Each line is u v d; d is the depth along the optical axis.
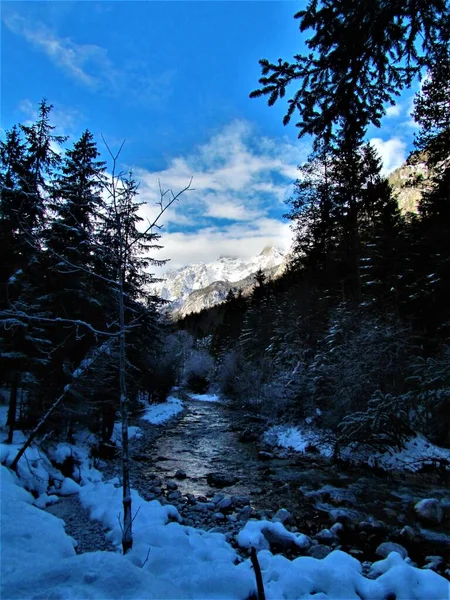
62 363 11.23
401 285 20.11
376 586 4.21
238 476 11.45
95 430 13.82
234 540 6.62
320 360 17.62
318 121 4.33
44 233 9.87
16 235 9.90
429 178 16.23
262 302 41.50
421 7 3.38
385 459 11.95
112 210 5.50
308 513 8.45
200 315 107.94
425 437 12.24
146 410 25.14
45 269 11.44
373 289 20.55
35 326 10.51
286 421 18.14
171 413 25.78
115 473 11.22
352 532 7.34
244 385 27.48
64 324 11.59
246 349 37.72
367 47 3.72
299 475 11.46
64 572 3.15
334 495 9.37
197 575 3.94
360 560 6.20
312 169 21.52
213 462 13.23
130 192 5.43
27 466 7.93
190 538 5.66
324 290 23.73
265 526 6.67
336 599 3.93
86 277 12.02
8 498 5.83
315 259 23.55
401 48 3.76
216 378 44.25
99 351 7.94
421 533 7.22
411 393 10.67
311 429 15.53
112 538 5.62
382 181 20.20
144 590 2.97
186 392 48.56
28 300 10.36
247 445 16.19
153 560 4.40
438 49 3.70
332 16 3.51
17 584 2.99
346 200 19.89
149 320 14.65
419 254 20.22
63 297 11.91
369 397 12.81
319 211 21.78
